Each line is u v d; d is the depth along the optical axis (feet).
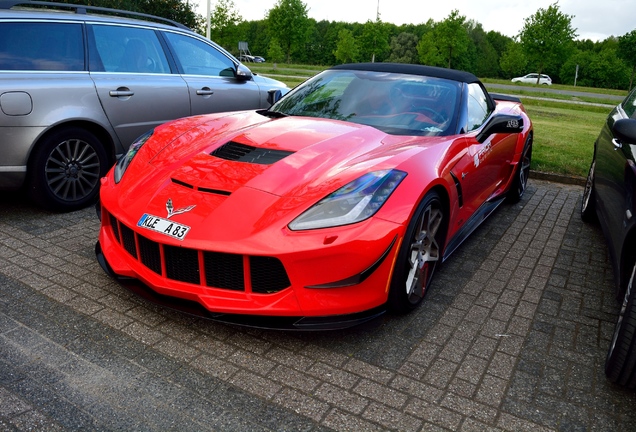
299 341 8.67
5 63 12.91
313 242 7.87
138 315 9.16
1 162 12.63
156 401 7.02
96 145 14.38
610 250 10.05
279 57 150.20
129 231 9.11
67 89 13.70
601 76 242.17
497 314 10.02
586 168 22.04
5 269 10.57
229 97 18.48
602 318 10.16
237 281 8.21
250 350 8.34
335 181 8.69
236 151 9.91
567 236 14.78
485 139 12.58
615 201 10.05
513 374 8.11
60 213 14.03
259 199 8.43
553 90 119.65
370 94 12.47
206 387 7.38
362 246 8.07
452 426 6.87
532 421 7.07
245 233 7.97
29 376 7.36
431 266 10.31
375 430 6.71
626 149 10.08
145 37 16.28
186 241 8.05
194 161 9.71
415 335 9.05
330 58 296.92
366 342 8.75
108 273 9.51
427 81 12.89
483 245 13.69
